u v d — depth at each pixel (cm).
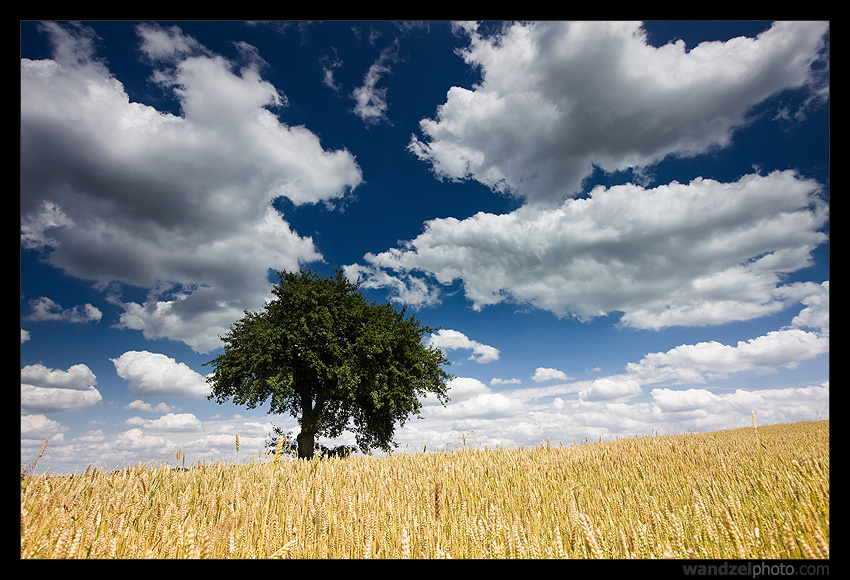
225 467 838
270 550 380
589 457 1000
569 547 380
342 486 699
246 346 2423
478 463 939
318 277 2733
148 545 387
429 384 2642
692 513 471
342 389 2367
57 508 464
